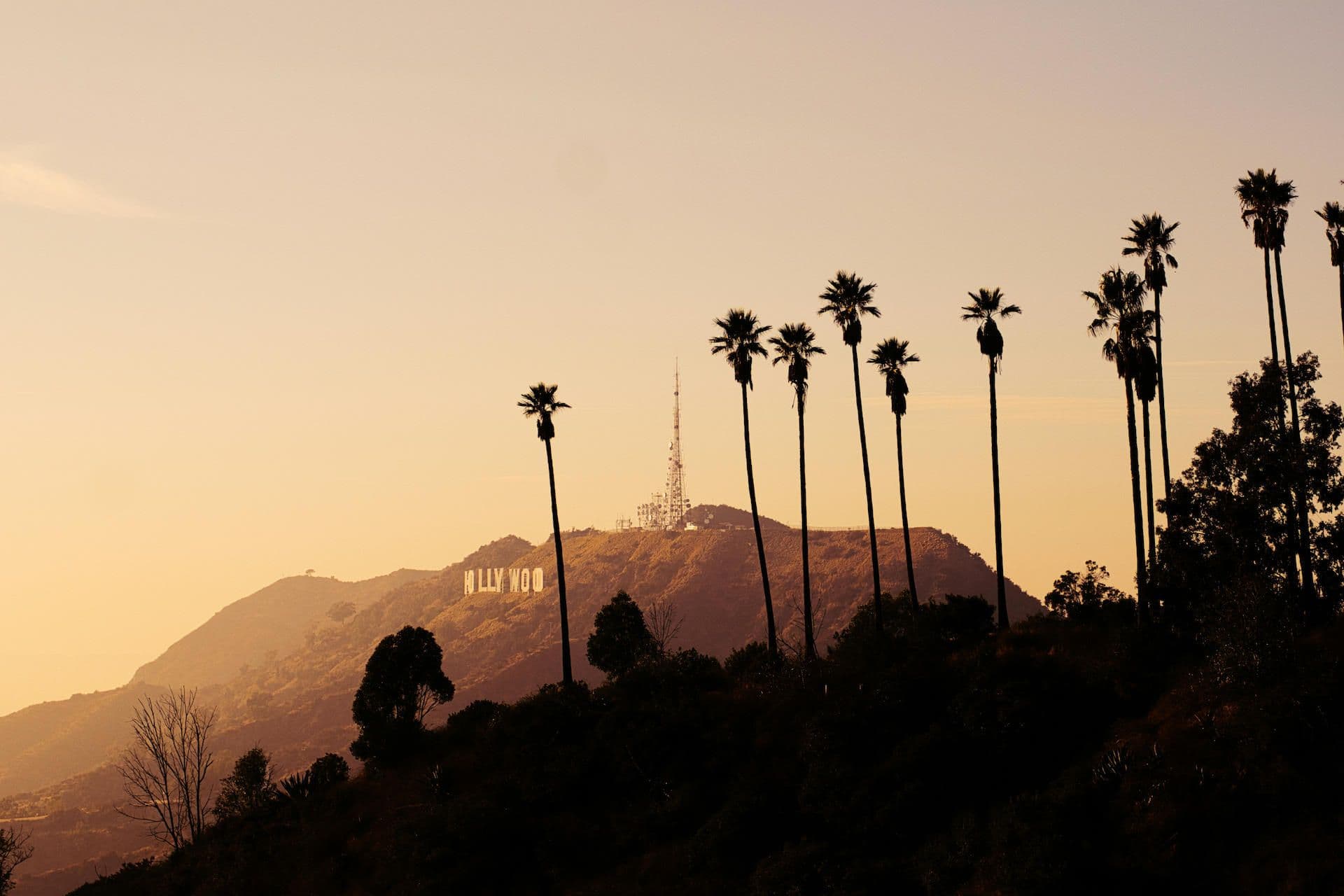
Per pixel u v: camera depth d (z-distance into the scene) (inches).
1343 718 1653.5
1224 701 1833.2
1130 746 1855.3
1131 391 2544.3
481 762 2630.4
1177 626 2180.1
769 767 2229.3
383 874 2289.6
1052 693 2058.3
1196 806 1643.7
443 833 2281.0
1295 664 1793.8
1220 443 2223.2
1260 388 2193.7
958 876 1723.7
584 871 2153.1
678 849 2111.2
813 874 1836.9
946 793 1932.8
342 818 2613.2
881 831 1909.4
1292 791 1595.7
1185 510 2247.8
